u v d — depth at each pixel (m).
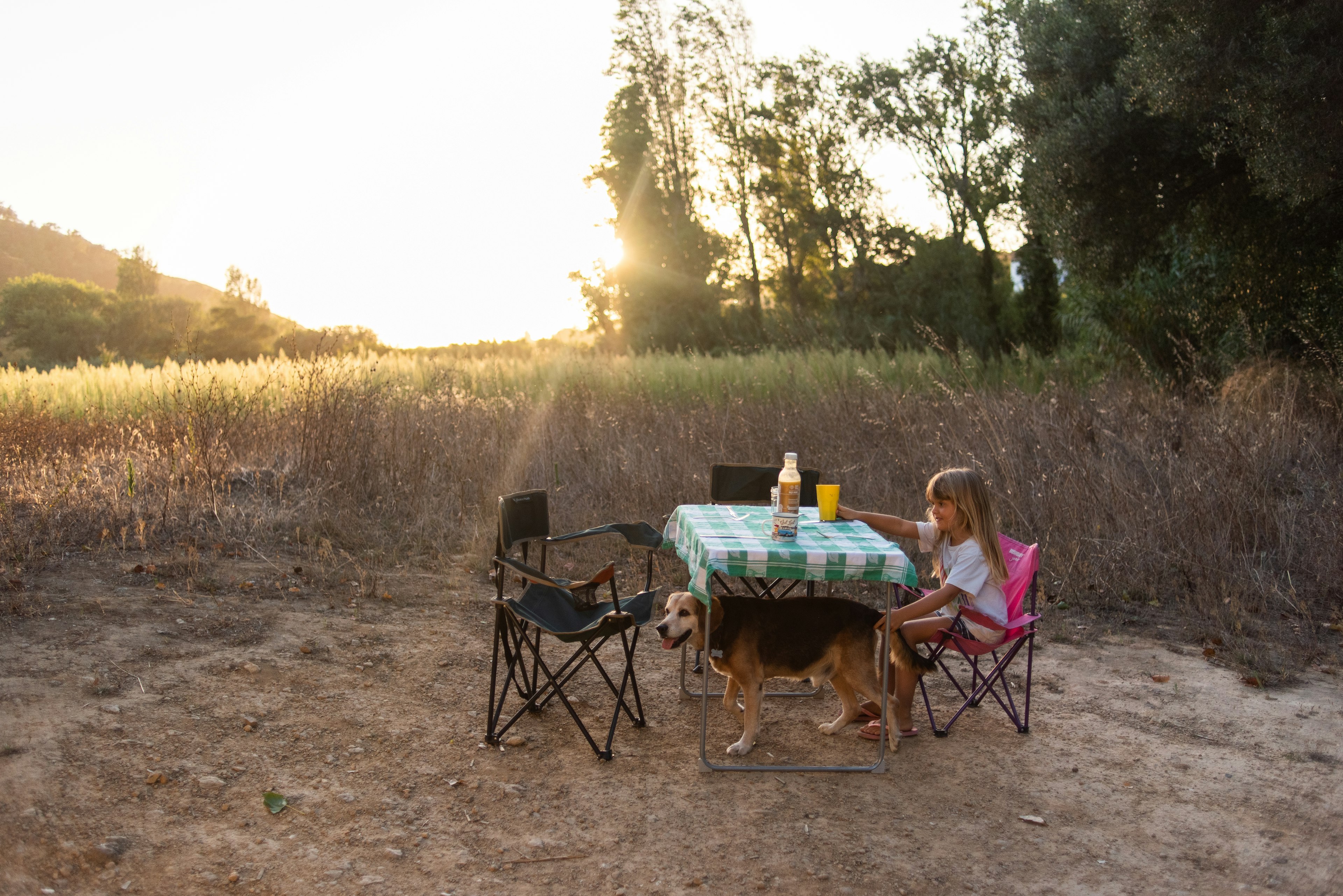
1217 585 6.22
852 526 4.24
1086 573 6.48
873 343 24.69
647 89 29.86
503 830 3.30
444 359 15.97
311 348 12.26
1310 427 8.55
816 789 3.71
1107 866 3.20
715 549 3.67
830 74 26.86
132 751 3.54
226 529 6.60
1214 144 10.94
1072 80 12.65
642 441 9.41
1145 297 13.80
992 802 3.64
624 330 30.09
